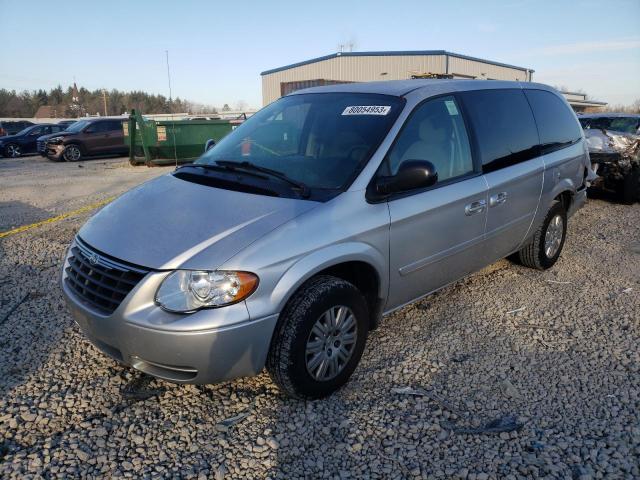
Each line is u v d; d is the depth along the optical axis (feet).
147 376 11.07
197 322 8.57
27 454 8.80
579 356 11.97
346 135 11.69
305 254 9.41
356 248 10.19
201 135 55.11
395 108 11.87
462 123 13.12
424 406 10.11
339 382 10.41
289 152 12.07
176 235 9.44
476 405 10.16
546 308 14.53
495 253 14.62
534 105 16.14
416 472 8.44
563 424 9.60
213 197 10.58
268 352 9.43
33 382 10.84
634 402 10.22
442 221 12.08
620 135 28.55
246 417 9.77
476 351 12.18
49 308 14.35
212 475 8.40
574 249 20.20
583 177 18.48
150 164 53.98
